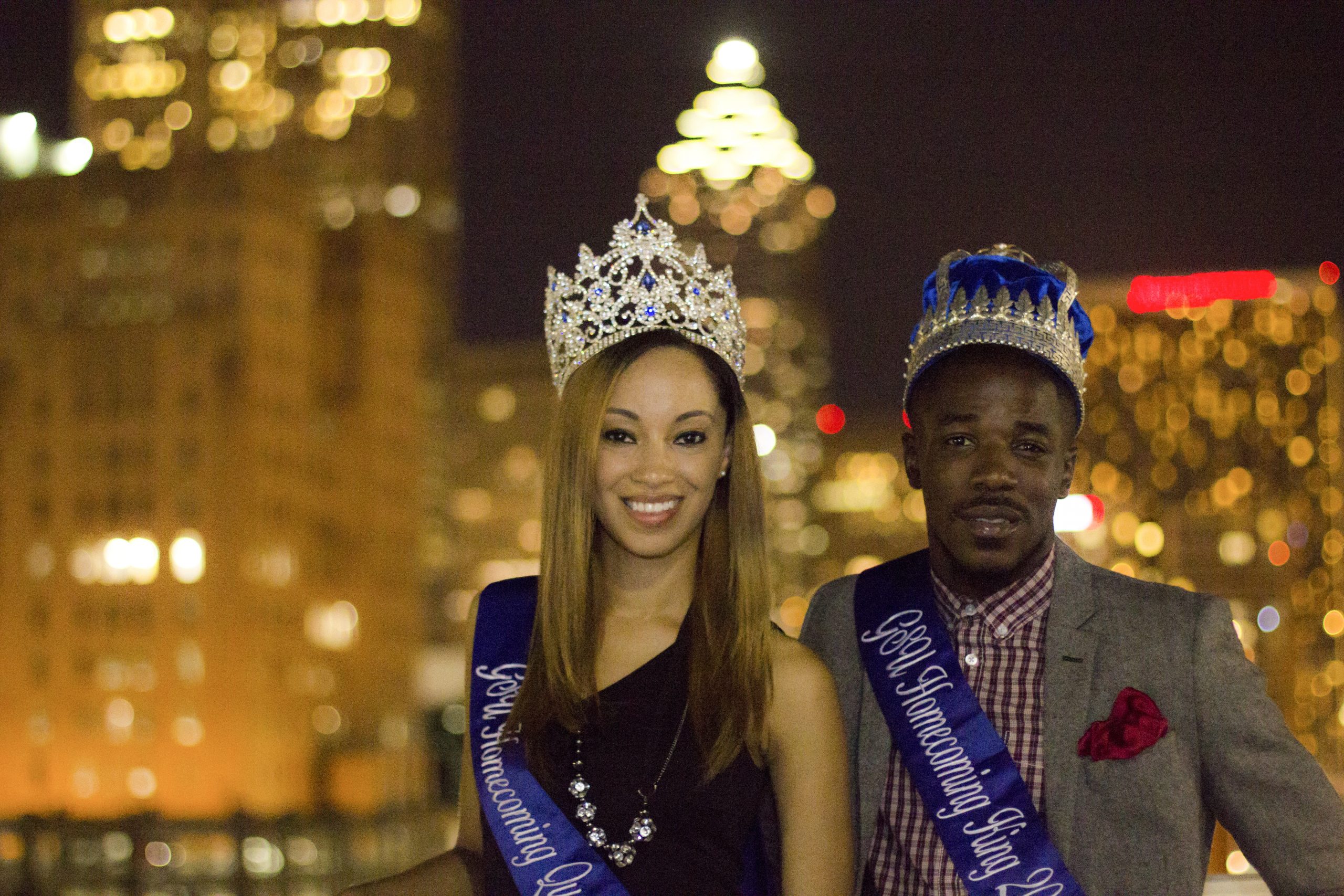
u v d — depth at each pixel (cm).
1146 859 254
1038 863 262
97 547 6575
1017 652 277
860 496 15088
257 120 9419
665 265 269
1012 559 267
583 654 267
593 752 266
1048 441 263
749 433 273
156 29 9125
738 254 15575
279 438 6975
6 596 6575
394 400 8131
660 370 264
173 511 6575
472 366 15612
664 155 15875
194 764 6444
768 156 15738
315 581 7300
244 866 1720
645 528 265
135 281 6725
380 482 7906
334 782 7019
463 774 292
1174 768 255
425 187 10456
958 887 271
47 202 6750
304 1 10194
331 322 7906
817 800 262
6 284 6744
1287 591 4803
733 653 263
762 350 15338
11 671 6538
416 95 10381
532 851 264
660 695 266
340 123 10162
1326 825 248
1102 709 261
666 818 260
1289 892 249
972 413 263
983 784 271
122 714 6481
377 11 10250
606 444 266
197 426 6612
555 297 277
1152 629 263
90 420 6644
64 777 6456
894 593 294
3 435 6644
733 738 258
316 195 10069
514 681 282
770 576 271
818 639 304
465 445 15500
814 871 260
